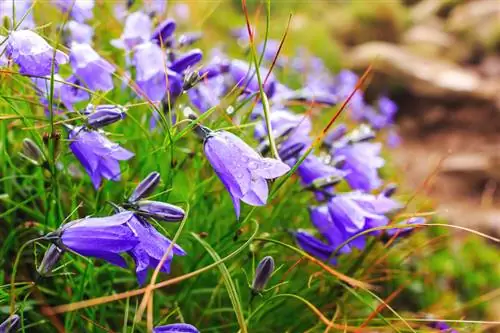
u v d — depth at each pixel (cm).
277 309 29
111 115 24
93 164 24
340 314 30
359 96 51
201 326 29
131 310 28
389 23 125
